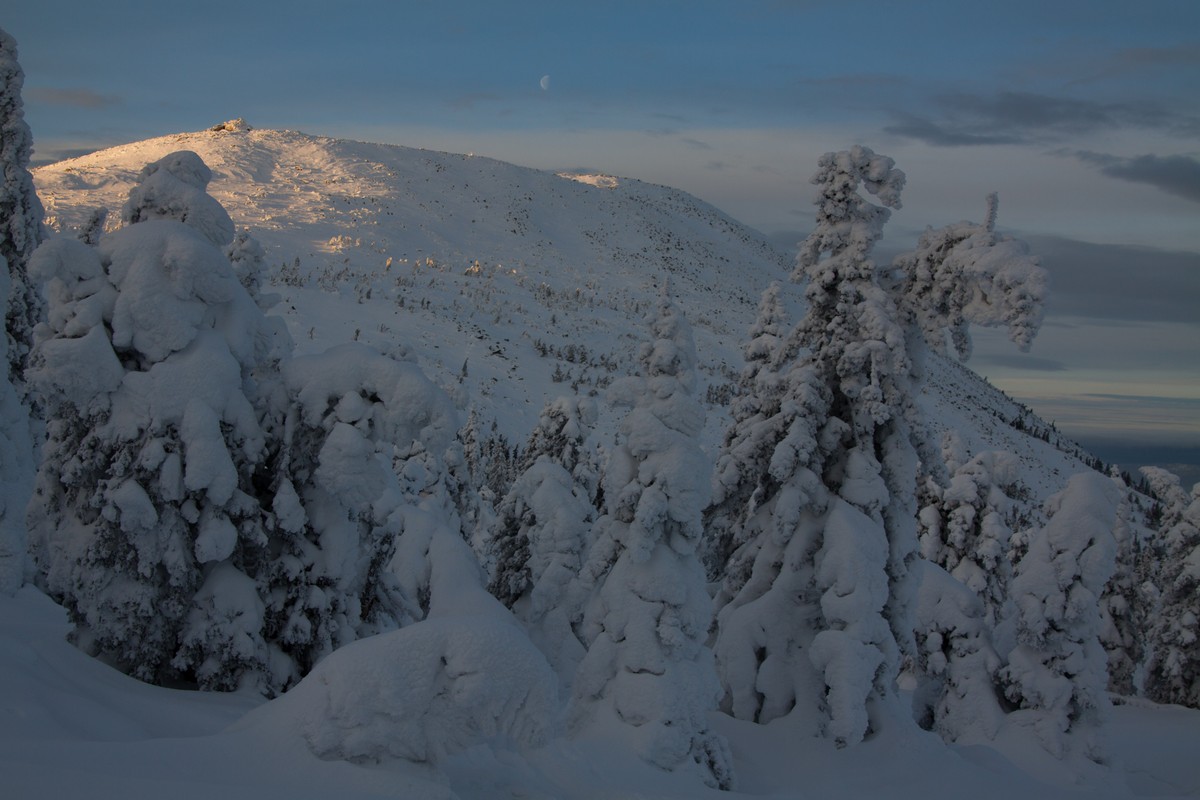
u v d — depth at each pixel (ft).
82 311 33.96
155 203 37.78
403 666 20.88
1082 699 63.77
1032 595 65.67
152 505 33.96
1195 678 110.93
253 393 38.70
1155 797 62.39
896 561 58.54
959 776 52.44
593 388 297.12
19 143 75.51
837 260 59.11
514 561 74.18
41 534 35.55
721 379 355.36
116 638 34.19
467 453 143.33
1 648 27.86
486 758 22.94
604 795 25.07
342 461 36.04
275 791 18.17
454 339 310.65
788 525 57.31
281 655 37.29
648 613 45.16
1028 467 451.12
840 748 53.67
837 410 60.64
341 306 312.29
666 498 45.44
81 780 16.89
